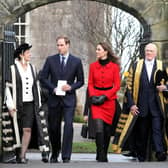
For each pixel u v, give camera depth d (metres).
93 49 49.69
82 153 28.30
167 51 20.86
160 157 19.61
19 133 19.20
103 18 46.50
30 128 19.08
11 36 20.97
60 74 19.42
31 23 49.81
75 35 49.09
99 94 19.11
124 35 44.53
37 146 19.69
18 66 19.08
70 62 19.48
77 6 48.81
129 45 44.69
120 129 19.67
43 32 49.94
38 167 17.16
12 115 18.95
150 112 19.53
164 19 20.86
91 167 17.14
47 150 19.14
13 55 20.20
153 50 19.48
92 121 19.08
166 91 19.47
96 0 21.05
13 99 18.98
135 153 20.31
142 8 20.92
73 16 49.31
